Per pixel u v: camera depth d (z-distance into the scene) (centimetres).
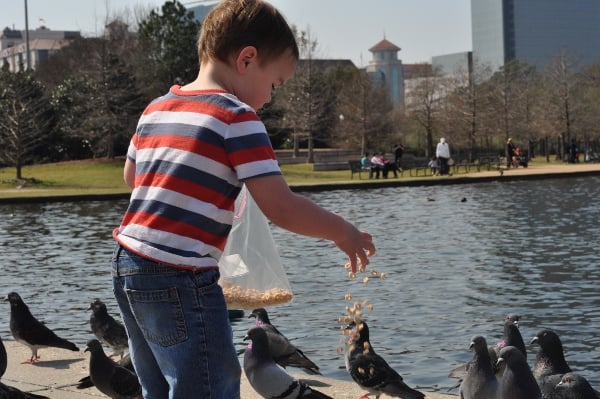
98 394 643
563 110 7306
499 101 7381
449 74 9469
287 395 543
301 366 732
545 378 611
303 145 8194
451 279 1569
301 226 317
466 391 582
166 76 6488
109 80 5934
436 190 4103
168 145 322
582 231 2297
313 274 1659
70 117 6141
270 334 729
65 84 6462
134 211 327
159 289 316
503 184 4384
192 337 316
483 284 1505
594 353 1012
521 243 2083
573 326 1153
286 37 335
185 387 320
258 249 776
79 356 797
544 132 7419
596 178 4662
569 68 7675
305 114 6738
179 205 317
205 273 320
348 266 332
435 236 2289
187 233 317
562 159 7262
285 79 344
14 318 812
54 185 4850
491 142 8244
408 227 2544
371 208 3244
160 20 6562
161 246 317
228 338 326
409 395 674
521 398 520
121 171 5425
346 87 7744
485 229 2423
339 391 693
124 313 337
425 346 1059
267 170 315
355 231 326
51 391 654
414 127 8081
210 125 317
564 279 1541
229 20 328
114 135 5975
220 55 332
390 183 4350
